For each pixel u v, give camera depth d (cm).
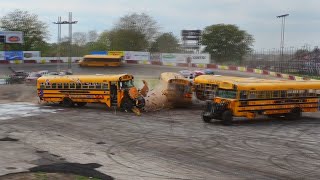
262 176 1670
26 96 4784
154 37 13338
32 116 3322
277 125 3053
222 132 2700
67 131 2656
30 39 12250
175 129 2792
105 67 8844
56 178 1541
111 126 2884
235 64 12112
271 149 2195
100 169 1719
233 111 3028
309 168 1809
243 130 2794
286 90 3250
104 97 3747
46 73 6638
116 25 13188
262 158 1984
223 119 3008
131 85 3788
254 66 10344
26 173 1612
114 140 2381
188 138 2470
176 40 13625
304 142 2412
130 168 1753
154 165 1814
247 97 3067
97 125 2920
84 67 8919
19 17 12231
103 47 14238
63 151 2062
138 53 9819
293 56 9912
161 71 8456
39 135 2500
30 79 6234
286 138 2530
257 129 2848
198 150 2141
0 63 9281
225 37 13650
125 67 8938
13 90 5284
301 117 3522
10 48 11962
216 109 3030
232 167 1805
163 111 3769
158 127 2869
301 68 8769
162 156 1994
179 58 9631
